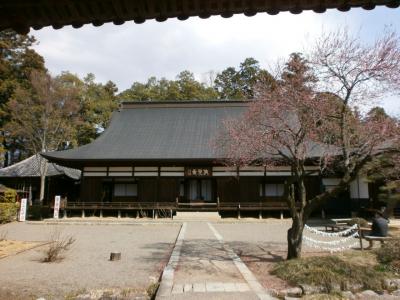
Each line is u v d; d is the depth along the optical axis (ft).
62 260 32.73
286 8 16.22
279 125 33.09
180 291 21.58
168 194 79.36
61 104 106.32
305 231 49.78
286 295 22.00
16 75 122.83
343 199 76.74
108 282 25.03
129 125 96.02
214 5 16.22
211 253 34.42
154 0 15.88
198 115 98.48
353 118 32.50
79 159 77.41
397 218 65.00
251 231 54.44
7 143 133.18
